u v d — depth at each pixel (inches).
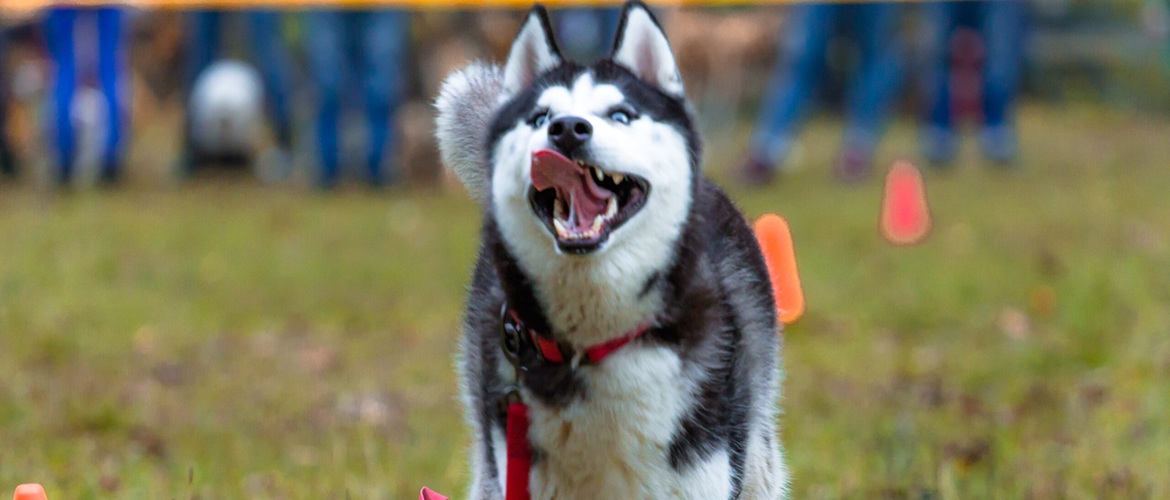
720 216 178.1
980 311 362.9
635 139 151.9
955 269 413.4
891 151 798.5
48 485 218.5
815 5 607.8
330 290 403.9
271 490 219.0
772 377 183.3
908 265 423.5
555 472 157.1
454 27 702.5
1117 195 582.9
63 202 566.3
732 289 170.2
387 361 322.7
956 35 689.0
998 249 447.5
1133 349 300.7
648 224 150.9
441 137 191.3
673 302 153.5
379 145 618.5
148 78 1007.0
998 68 686.5
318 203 578.9
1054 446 240.8
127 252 449.4
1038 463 229.1
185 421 265.0
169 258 442.3
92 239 466.0
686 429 154.3
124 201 573.3
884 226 486.3
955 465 227.6
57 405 269.4
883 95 649.0
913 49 951.0
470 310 179.5
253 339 343.6
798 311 218.2
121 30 617.3
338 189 624.1
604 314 150.1
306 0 425.7
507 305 157.6
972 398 283.7
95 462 235.3
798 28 616.7
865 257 442.3
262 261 440.8
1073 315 335.9
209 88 667.4
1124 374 288.2
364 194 610.2
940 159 703.7
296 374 307.7
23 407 266.8
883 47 643.5
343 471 229.1
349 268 433.4
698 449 155.0
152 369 307.7
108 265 424.2
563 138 146.7
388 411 275.4
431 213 549.0
